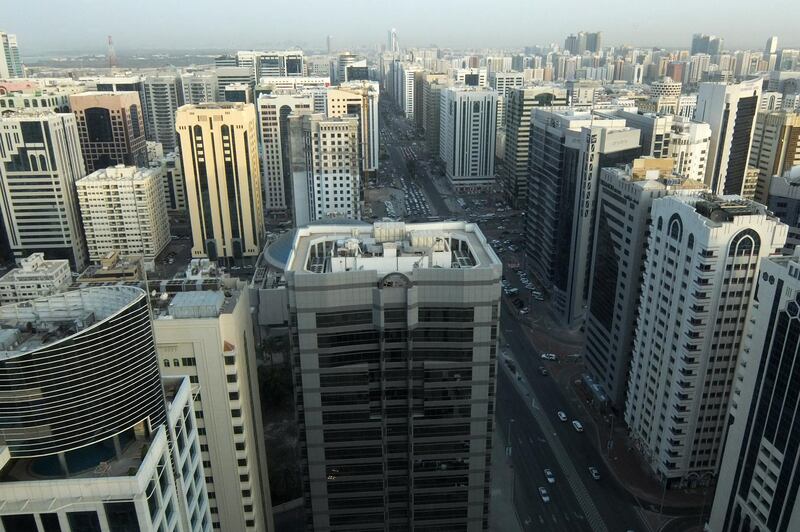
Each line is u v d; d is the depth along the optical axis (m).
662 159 185.25
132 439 65.38
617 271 185.75
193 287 116.81
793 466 109.56
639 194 169.50
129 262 153.25
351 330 107.88
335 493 121.00
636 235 171.75
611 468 171.75
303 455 117.38
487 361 110.19
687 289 144.62
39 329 69.06
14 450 57.81
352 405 113.25
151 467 61.28
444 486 120.94
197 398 105.88
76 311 70.31
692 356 146.25
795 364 107.88
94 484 57.16
